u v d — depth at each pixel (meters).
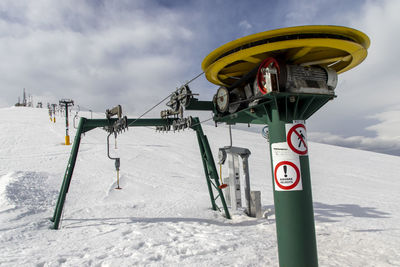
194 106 6.62
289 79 3.73
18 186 10.29
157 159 20.50
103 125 8.00
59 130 31.14
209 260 4.53
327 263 4.44
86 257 4.73
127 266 4.34
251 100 4.36
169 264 4.41
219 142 30.77
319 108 4.12
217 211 9.03
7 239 5.74
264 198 11.46
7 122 34.41
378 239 5.86
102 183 12.95
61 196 7.10
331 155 28.41
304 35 3.41
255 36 3.48
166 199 10.59
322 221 7.85
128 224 7.06
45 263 4.43
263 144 32.47
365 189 15.02
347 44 3.56
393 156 29.91
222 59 3.93
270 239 5.80
